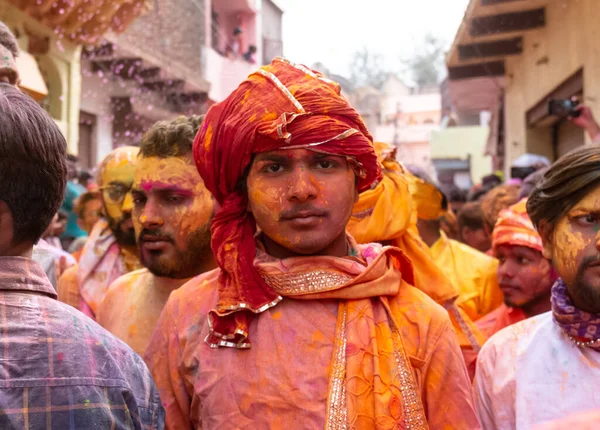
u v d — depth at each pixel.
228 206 1.47
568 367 1.57
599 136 4.77
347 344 1.35
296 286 1.40
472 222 4.34
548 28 9.27
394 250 1.48
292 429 1.30
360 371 1.33
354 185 1.48
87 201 3.89
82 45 10.18
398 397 1.31
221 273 1.47
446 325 1.44
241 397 1.35
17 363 1.04
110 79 12.34
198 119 2.00
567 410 1.54
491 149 16.61
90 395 1.08
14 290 1.12
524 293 2.38
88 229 3.89
